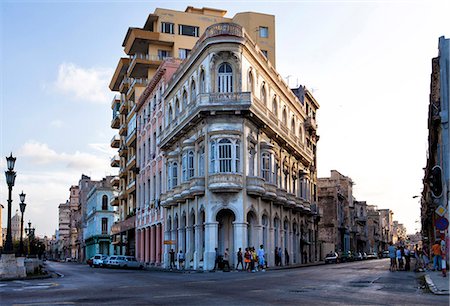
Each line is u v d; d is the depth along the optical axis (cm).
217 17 6994
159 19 6731
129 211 7469
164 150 5244
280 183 5088
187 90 4691
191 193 4203
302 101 6781
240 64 4138
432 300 1538
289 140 5275
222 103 4031
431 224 5788
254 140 4297
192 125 4400
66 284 2512
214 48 4138
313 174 7044
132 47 6975
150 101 6125
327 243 7481
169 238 5078
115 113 8750
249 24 6831
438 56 3341
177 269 4441
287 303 1459
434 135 3959
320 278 2561
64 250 18300
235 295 1727
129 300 1599
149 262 5803
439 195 2344
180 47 6750
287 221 5206
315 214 6391
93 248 10819
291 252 5256
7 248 3130
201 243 4200
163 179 5291
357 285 2123
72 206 16538
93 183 13650
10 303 1550
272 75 4969
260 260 3828
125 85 7725
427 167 5172
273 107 5156
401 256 3575
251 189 4075
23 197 4522
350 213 9944
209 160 4091
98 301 1585
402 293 1778
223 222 4131
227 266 3803
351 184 10375
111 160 8856
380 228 14550
